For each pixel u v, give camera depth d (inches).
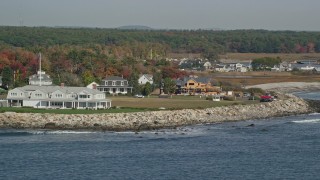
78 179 7583.7
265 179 7632.9
